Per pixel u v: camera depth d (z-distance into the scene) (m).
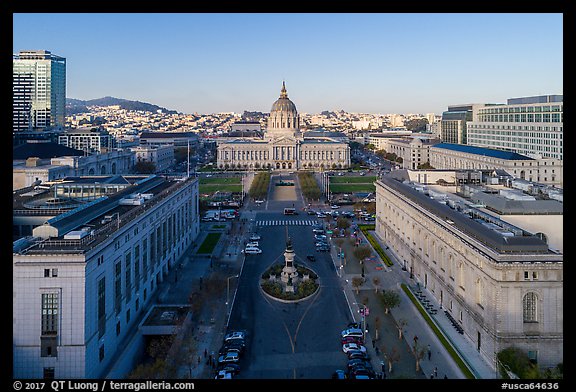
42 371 95.69
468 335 117.38
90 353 98.81
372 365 104.81
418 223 162.00
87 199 172.62
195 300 135.25
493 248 109.38
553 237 132.75
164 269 167.12
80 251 96.62
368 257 190.25
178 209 191.12
